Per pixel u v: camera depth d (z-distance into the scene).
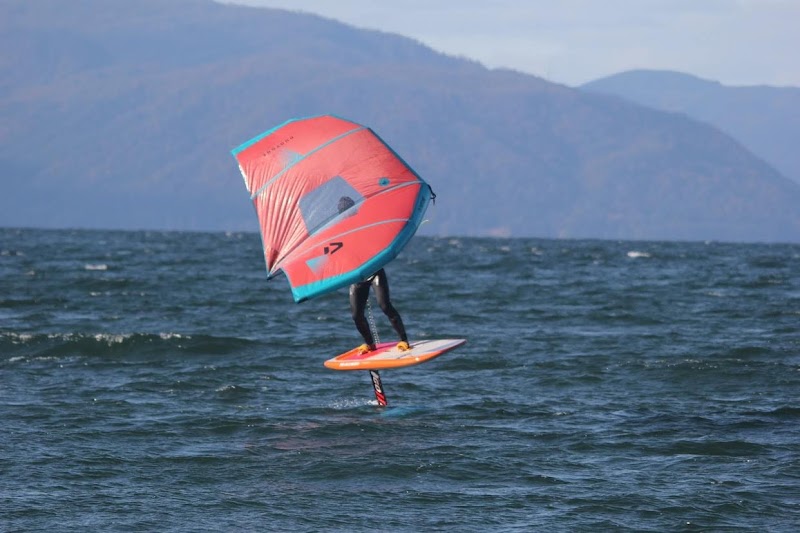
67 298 137.50
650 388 69.75
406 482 45.81
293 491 44.41
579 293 156.75
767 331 103.06
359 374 75.50
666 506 42.16
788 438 54.09
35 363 79.44
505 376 74.50
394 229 58.09
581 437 54.22
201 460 49.41
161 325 108.31
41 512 40.88
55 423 56.88
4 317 113.62
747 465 48.53
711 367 76.00
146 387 69.31
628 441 53.28
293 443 53.06
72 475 46.31
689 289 167.50
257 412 61.12
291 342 93.06
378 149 60.88
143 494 43.62
